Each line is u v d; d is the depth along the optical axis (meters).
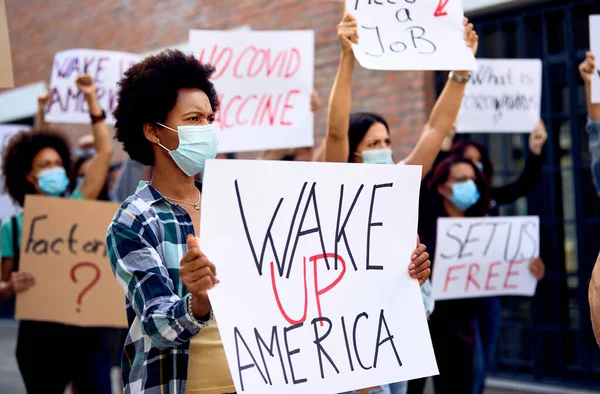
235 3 8.18
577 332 6.14
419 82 6.52
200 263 1.77
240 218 1.92
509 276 4.56
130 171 7.35
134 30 9.65
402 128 6.65
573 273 6.18
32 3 11.41
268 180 1.96
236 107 4.67
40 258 4.22
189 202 2.15
